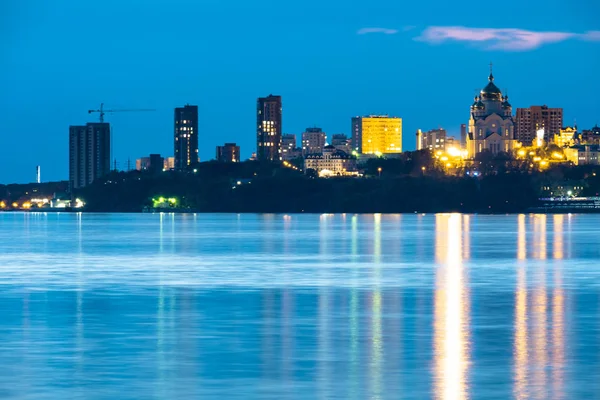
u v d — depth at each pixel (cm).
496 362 8944
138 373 8488
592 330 10969
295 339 10375
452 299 14425
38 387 7919
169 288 16288
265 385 7994
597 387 7838
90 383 8075
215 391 7781
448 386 7919
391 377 8288
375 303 13875
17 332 10900
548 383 8006
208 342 10194
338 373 8475
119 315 12431
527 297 14712
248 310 13000
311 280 17925
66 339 10388
